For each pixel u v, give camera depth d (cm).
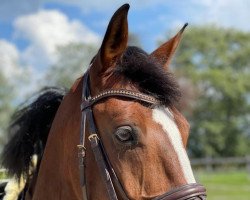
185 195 236
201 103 5144
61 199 288
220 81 5100
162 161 243
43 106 333
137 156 244
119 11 253
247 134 5309
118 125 249
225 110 5219
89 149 265
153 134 247
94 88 273
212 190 2250
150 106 256
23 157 329
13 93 3238
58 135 292
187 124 268
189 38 5516
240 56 5453
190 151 5062
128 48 276
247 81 5231
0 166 342
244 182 2592
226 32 5612
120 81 265
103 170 254
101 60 268
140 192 242
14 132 337
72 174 275
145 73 262
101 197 257
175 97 262
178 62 5297
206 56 5516
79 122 275
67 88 345
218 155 5088
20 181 330
